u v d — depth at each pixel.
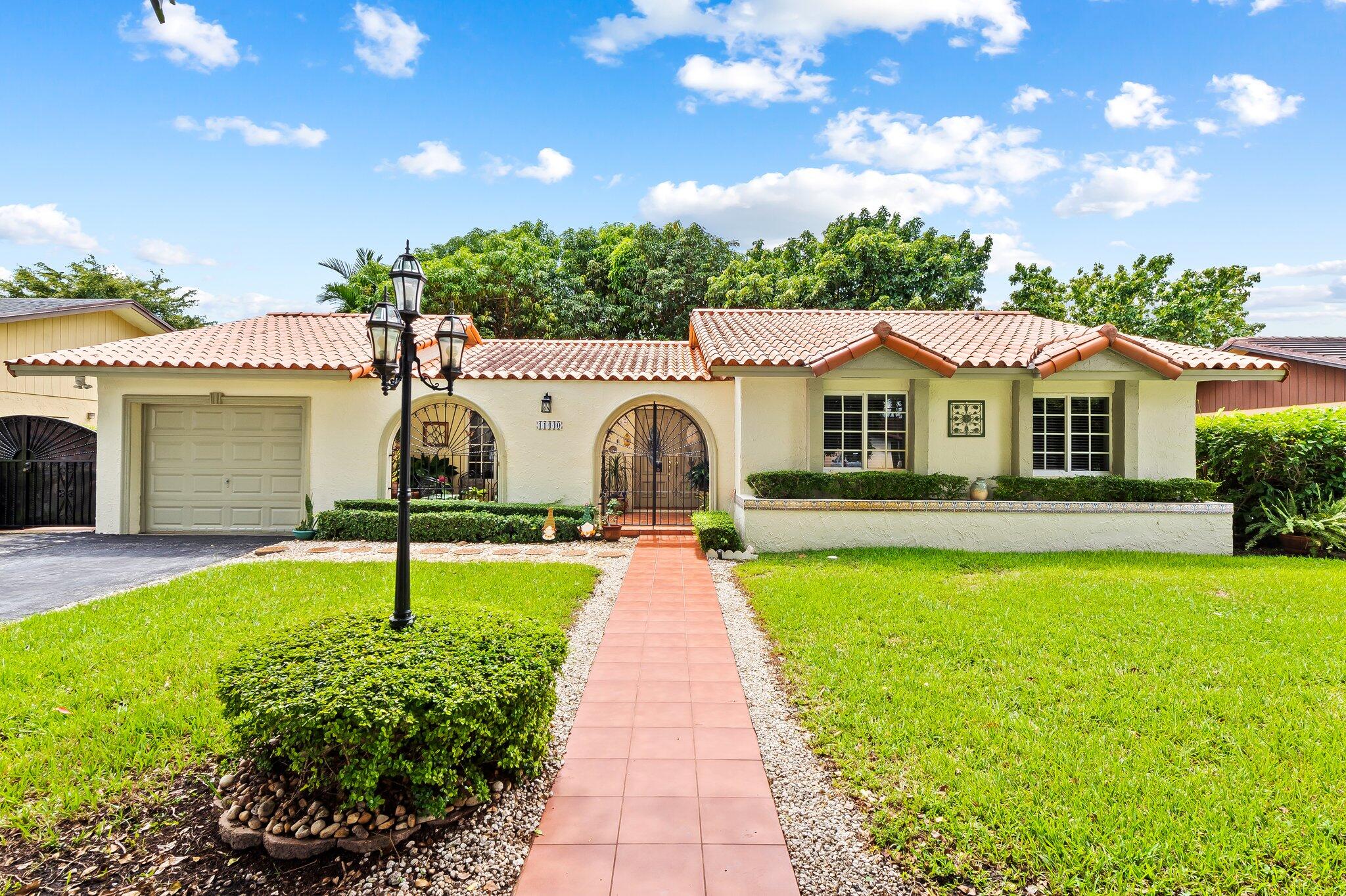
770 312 16.30
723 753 4.41
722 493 13.80
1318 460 11.66
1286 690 5.12
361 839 3.32
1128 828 3.40
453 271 26.81
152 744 4.30
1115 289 26.38
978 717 4.71
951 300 26.62
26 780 3.86
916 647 6.19
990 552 11.26
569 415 13.77
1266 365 11.26
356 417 13.31
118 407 13.12
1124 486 11.46
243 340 13.95
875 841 3.43
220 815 3.58
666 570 10.23
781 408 12.17
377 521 12.27
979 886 3.09
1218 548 11.34
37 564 10.38
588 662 6.20
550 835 3.51
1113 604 7.55
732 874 3.21
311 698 3.24
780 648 6.37
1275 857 3.21
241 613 7.24
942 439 12.16
